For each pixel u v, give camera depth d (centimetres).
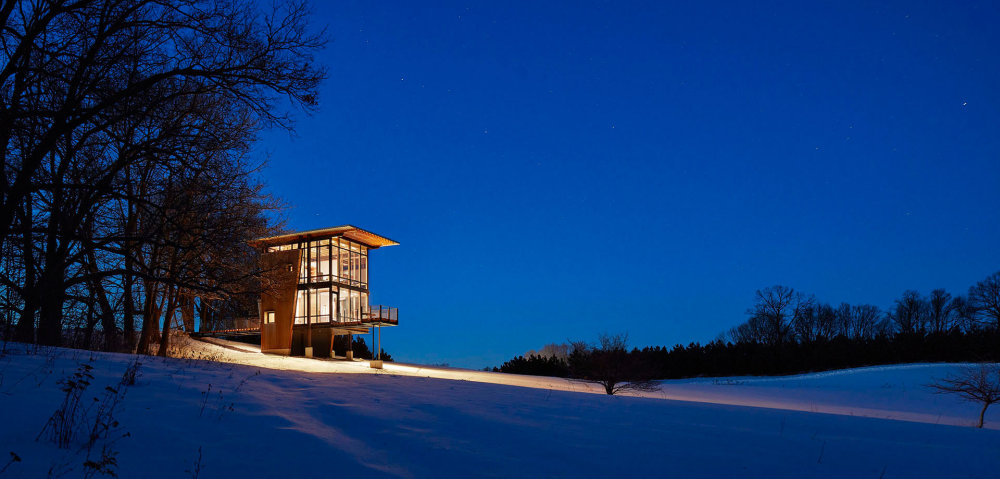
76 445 708
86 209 2127
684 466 856
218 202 2330
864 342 6481
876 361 6059
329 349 4419
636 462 865
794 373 6122
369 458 805
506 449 907
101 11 1853
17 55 1733
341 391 1451
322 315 4488
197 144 1948
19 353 1411
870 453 986
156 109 1952
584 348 4094
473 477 754
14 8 1844
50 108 1864
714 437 1080
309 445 828
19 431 725
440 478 743
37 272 2205
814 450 994
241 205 2458
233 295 2581
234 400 1116
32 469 607
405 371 3909
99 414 824
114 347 2556
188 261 2397
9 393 898
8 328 2072
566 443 969
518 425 1112
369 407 1207
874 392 4550
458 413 1207
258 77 1861
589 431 1088
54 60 1789
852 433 1188
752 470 850
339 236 4606
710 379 6056
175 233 2392
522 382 3828
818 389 4797
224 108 2419
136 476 636
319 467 737
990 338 5750
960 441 1141
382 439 927
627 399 1709
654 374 3847
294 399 1244
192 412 955
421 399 1398
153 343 3381
